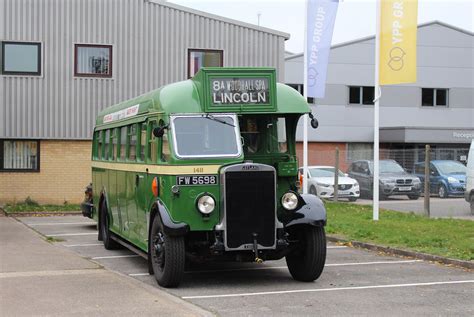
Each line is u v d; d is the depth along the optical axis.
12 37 24.00
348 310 8.08
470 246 12.79
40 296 8.45
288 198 9.73
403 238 14.22
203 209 9.33
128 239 12.11
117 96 24.80
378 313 7.91
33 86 24.12
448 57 47.06
